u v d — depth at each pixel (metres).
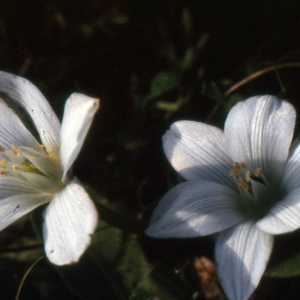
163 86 0.42
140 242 0.39
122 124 0.42
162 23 0.43
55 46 0.43
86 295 0.38
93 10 0.43
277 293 0.37
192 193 0.35
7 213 0.35
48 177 0.36
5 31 0.43
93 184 0.41
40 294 0.39
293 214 0.34
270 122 0.36
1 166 0.36
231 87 0.40
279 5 0.42
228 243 0.34
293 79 0.40
